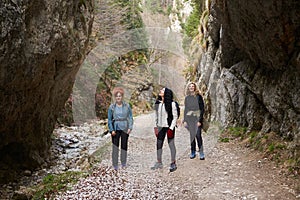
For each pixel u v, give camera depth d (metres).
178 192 4.77
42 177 6.52
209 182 5.16
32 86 6.30
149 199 4.53
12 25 4.87
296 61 6.03
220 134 8.36
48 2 6.01
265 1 5.60
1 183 5.92
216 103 10.45
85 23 8.34
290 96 6.29
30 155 7.25
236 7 6.66
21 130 6.81
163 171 5.56
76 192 4.89
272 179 5.14
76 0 7.52
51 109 8.42
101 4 17.28
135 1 20.45
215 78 10.94
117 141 5.62
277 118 6.75
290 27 5.79
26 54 5.52
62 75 7.82
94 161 6.45
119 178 5.29
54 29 6.25
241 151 6.87
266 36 6.32
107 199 4.59
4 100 5.54
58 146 9.70
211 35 11.53
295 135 5.88
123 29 16.98
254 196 4.54
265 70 7.63
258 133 7.32
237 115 8.77
